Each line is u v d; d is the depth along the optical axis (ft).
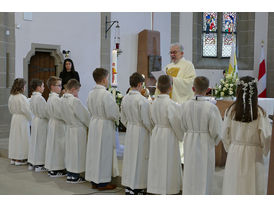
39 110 19.04
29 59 30.60
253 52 41.75
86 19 33.45
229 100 17.52
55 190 15.70
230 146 11.70
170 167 13.23
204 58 41.45
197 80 12.21
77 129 16.72
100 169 15.28
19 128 20.88
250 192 11.14
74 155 16.70
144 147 14.24
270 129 10.95
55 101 17.90
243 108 11.05
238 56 42.65
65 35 32.35
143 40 35.19
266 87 41.09
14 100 20.85
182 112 12.46
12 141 20.97
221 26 42.06
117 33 35.09
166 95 13.26
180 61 17.60
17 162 20.98
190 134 12.38
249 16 41.78
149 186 13.50
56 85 18.39
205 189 12.05
